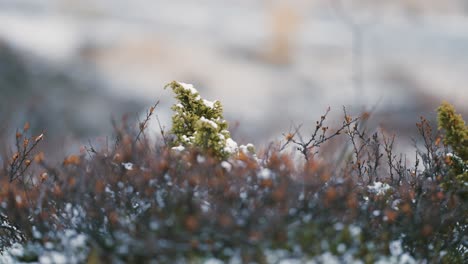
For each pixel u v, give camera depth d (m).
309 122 51.19
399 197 8.00
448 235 7.56
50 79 54.84
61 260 6.48
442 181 8.15
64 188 7.19
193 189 6.86
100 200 7.04
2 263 7.30
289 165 7.24
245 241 6.11
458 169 8.59
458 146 8.58
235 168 7.11
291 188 6.67
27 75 52.97
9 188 7.48
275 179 6.86
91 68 68.06
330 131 9.98
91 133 46.78
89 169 7.49
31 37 76.75
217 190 6.75
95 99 55.22
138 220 6.85
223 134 8.34
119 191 7.29
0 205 7.52
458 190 7.89
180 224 6.21
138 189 7.24
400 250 6.90
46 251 7.01
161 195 6.96
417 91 54.69
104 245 6.71
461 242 7.71
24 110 40.81
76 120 47.94
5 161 8.82
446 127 8.70
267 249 6.29
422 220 7.17
